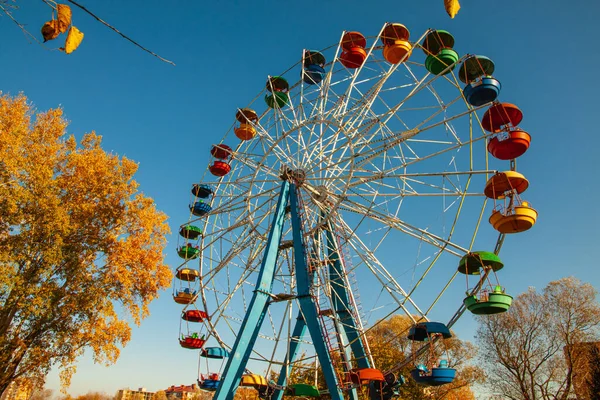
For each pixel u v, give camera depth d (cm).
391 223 2002
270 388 2102
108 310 2250
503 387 3788
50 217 2130
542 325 3638
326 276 2153
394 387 1969
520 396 3697
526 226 1492
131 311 2342
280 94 2316
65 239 2314
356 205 2072
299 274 1870
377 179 1945
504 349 3731
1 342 2050
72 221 2334
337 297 2141
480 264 1620
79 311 2239
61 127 2462
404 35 2052
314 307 1777
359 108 1928
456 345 4375
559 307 3597
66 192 2414
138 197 2558
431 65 1902
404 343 4512
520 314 3744
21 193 2038
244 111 2309
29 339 2155
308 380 3219
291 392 2062
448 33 1928
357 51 2131
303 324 2270
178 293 2359
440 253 1847
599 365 3294
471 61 1714
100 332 2214
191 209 2458
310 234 2036
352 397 2058
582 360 3447
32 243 2173
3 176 2073
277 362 2042
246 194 2288
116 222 2464
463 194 1850
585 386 3472
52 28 514
